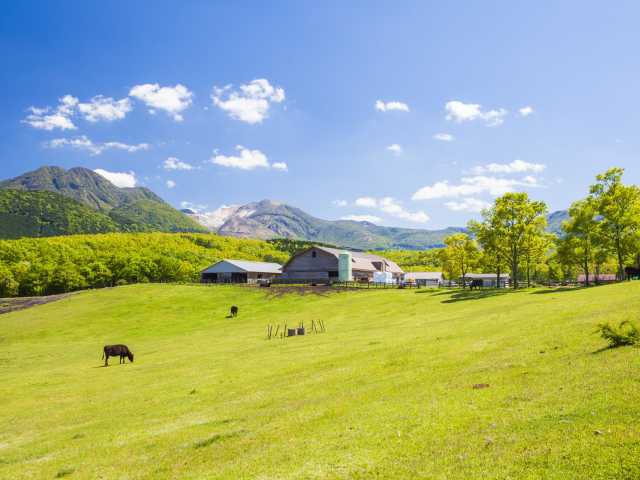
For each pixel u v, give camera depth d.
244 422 20.58
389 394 21.27
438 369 24.66
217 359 40.69
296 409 21.20
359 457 14.02
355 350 35.06
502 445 13.02
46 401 31.38
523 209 83.62
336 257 115.00
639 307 31.34
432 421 16.17
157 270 156.38
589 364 19.70
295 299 86.94
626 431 12.24
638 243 72.94
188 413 23.88
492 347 27.94
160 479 15.05
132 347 58.06
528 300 55.75
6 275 143.88
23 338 73.31
